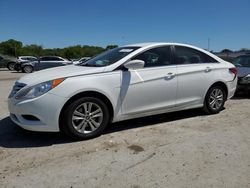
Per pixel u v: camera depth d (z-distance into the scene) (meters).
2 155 4.13
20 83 4.70
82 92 4.59
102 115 4.81
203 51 6.18
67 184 3.32
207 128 5.31
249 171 3.62
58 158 4.02
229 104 7.46
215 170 3.64
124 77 4.95
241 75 8.45
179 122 5.71
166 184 3.31
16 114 4.60
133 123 5.64
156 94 5.30
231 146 4.42
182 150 4.26
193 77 5.77
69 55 80.25
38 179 3.44
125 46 5.74
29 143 4.59
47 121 4.43
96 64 5.24
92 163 3.85
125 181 3.38
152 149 4.31
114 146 4.44
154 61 5.39
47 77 4.56
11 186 3.29
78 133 4.63
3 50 93.00
